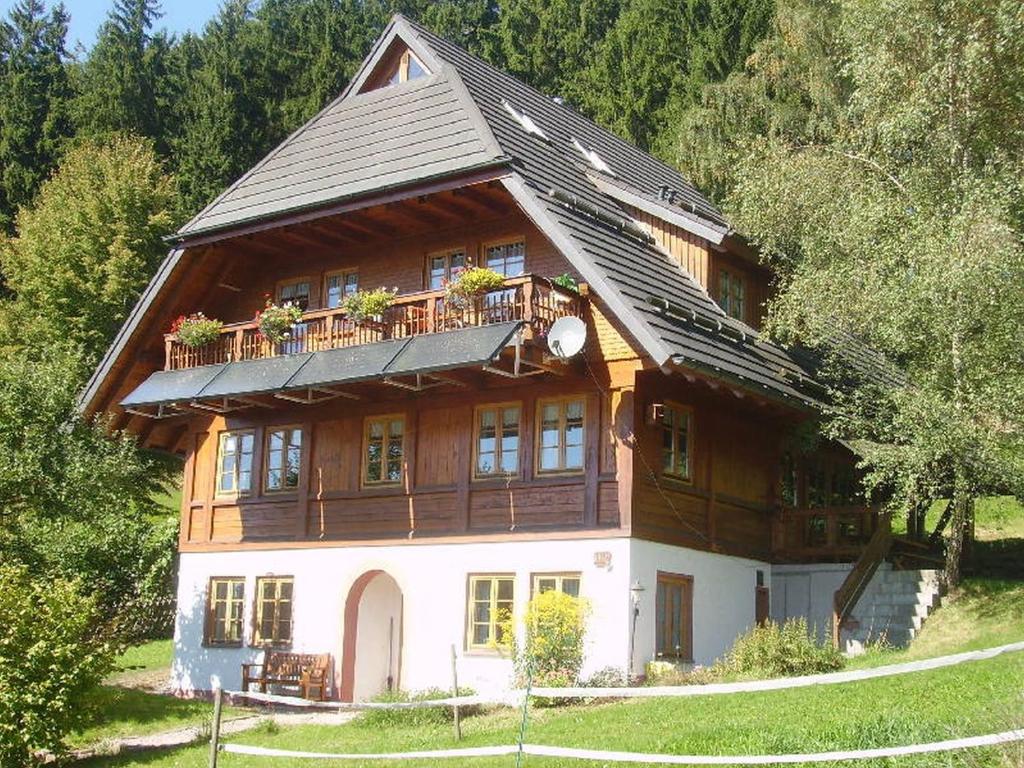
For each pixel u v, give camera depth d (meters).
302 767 14.82
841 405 22.44
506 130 22.30
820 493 25.45
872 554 22.03
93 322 38.88
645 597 19.05
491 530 20.45
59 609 16.47
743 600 21.83
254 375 21.64
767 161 23.78
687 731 13.56
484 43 51.91
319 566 22.62
